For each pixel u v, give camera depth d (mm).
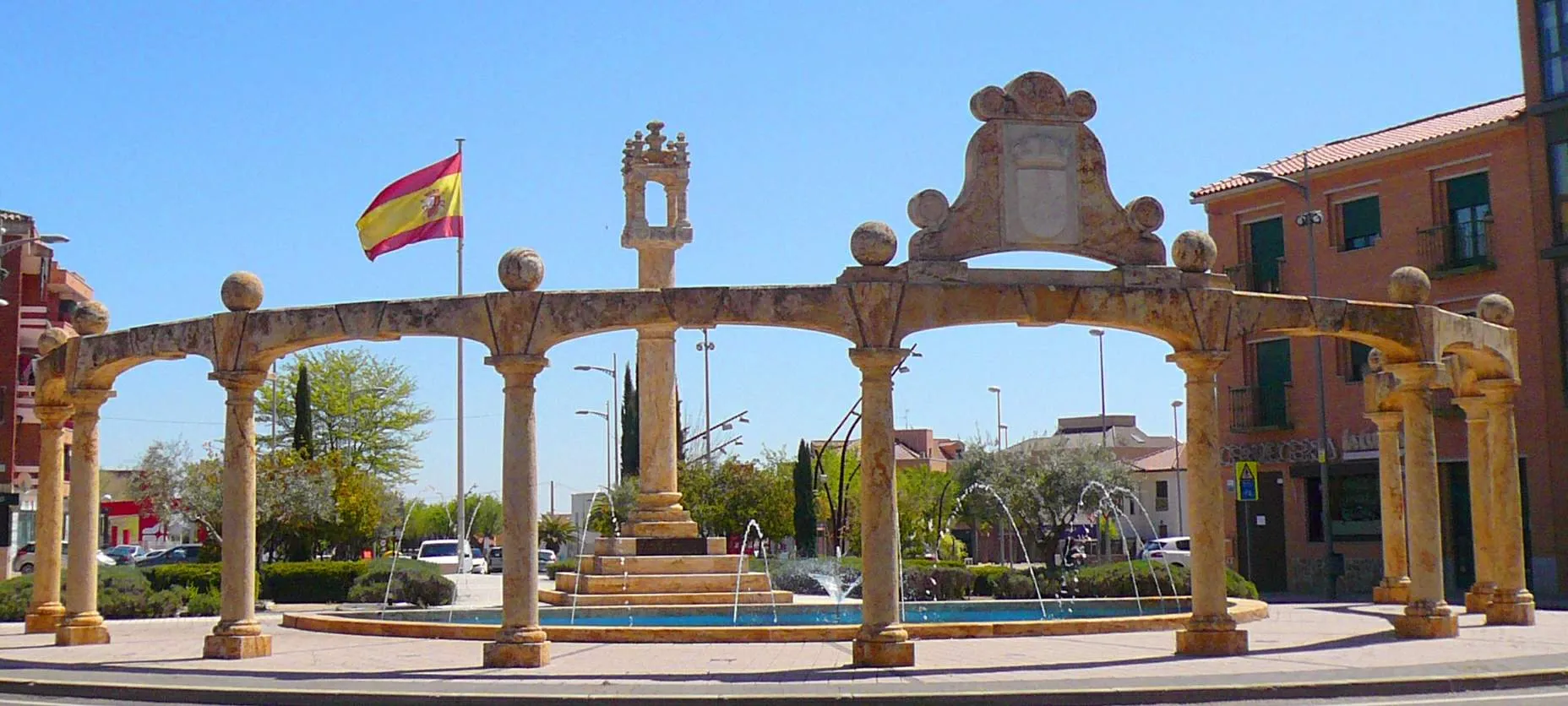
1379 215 40188
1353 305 19219
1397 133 42000
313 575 35156
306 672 16922
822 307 17078
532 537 17484
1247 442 42750
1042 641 20188
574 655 18625
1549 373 35844
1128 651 18703
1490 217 37375
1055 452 54719
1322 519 39594
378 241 28906
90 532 21156
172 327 18953
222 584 18812
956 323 17266
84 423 20969
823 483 61688
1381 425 27953
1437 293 38500
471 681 15945
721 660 18031
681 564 26219
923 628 20562
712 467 59125
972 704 14367
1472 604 24250
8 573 47062
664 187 28453
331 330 17766
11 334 50594
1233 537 42844
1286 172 42156
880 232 17125
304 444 54406
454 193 29406
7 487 49406
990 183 17641
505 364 17125
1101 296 17641
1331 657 17750
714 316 17016
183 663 18109
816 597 30375
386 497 64750
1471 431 24250
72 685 16172
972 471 54188
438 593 32188
